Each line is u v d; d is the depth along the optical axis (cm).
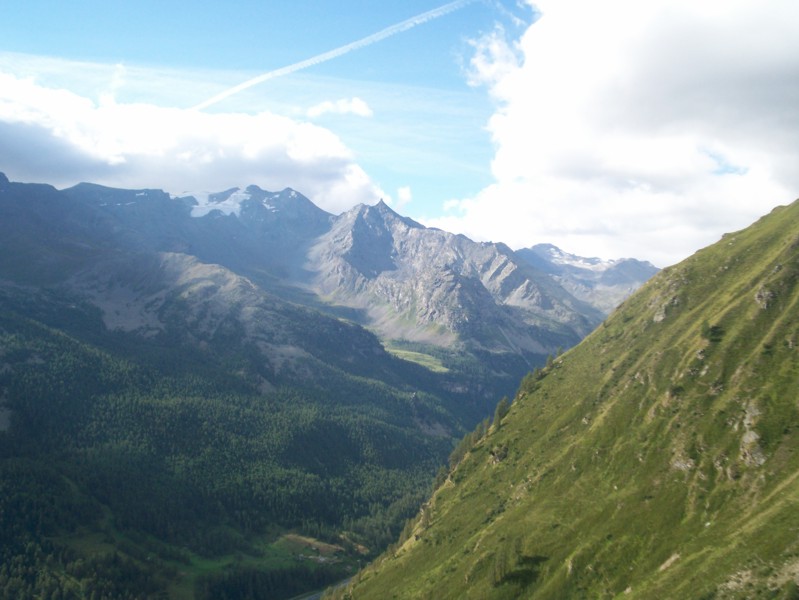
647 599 19962
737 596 18012
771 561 18275
